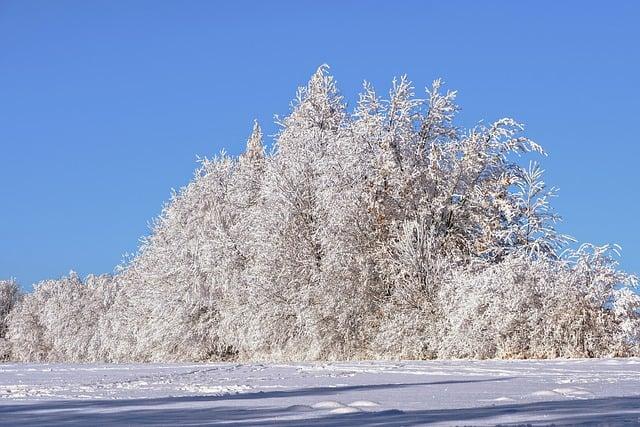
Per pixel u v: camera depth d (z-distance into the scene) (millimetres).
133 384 13656
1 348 74750
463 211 34375
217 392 11219
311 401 9023
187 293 41531
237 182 41812
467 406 8008
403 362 23953
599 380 12164
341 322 32156
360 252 32531
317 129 37000
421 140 35406
